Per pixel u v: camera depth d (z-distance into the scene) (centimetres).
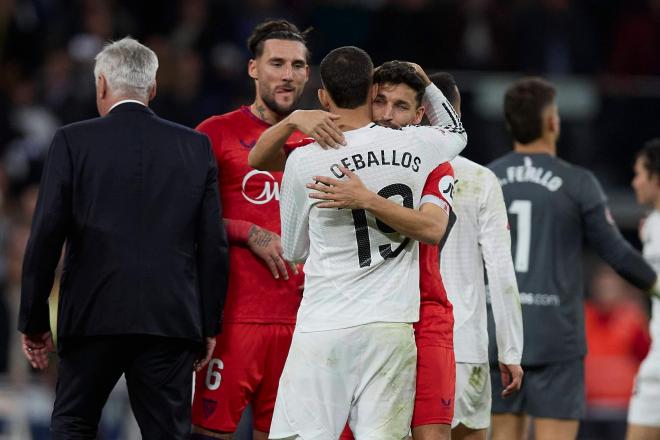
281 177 2003
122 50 1848
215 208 1839
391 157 1656
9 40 4675
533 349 2205
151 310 1762
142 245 1769
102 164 1773
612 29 5166
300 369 1662
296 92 2000
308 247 1741
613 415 3644
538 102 2250
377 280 1653
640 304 3891
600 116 4306
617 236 2241
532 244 2230
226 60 4538
